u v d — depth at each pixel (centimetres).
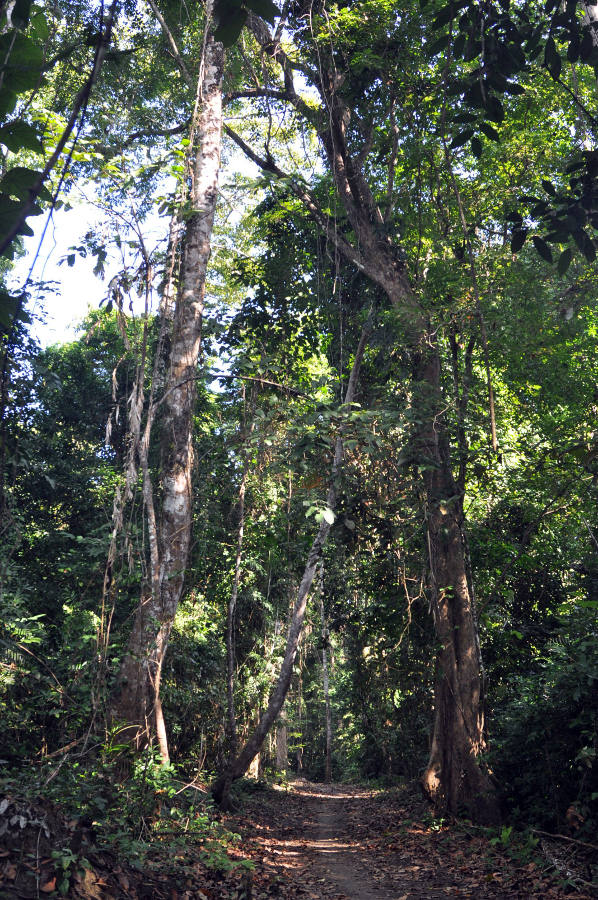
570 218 477
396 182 1459
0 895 438
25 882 462
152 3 1101
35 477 1579
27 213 176
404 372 1296
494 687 1361
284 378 1439
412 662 1373
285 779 2488
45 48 201
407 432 1218
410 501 1269
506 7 448
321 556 1332
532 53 465
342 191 1355
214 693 1569
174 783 957
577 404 1302
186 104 1463
